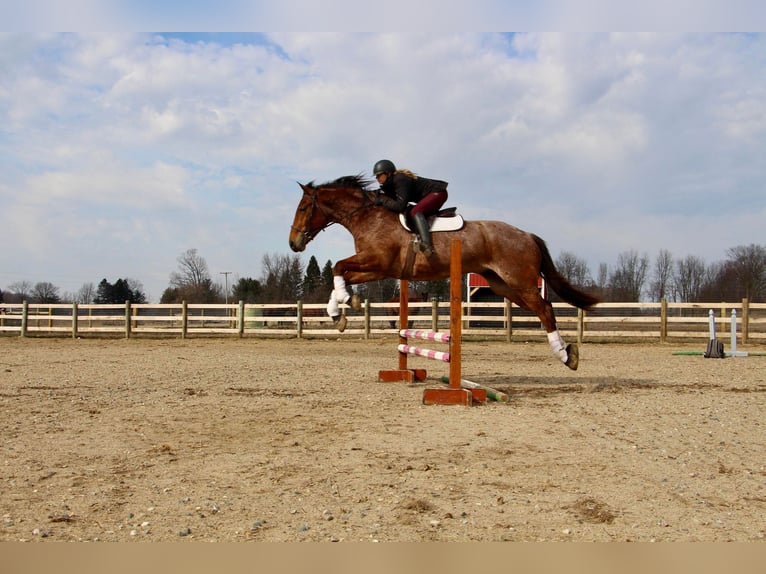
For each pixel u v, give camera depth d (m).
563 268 60.16
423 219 7.72
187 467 4.45
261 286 59.50
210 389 8.54
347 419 6.30
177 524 3.33
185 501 3.70
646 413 6.73
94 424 5.99
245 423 6.08
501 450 4.98
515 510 3.58
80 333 24.97
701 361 13.80
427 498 3.78
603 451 4.98
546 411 6.81
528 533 3.24
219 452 4.90
